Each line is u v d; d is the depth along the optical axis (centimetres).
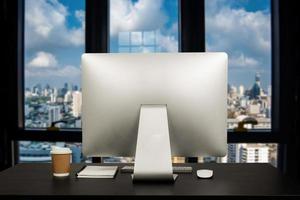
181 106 130
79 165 159
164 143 126
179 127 131
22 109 291
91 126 133
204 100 129
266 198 107
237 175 138
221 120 131
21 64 290
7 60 278
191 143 133
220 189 114
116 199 106
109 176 132
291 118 266
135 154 130
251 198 106
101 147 135
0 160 277
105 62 132
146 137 127
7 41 279
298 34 264
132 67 130
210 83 129
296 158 265
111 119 132
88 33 278
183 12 273
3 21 277
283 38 267
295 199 107
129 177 133
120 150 135
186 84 129
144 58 131
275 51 276
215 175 138
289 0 265
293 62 265
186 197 106
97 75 131
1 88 279
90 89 132
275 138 268
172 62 130
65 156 135
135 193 108
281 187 117
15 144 291
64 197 107
